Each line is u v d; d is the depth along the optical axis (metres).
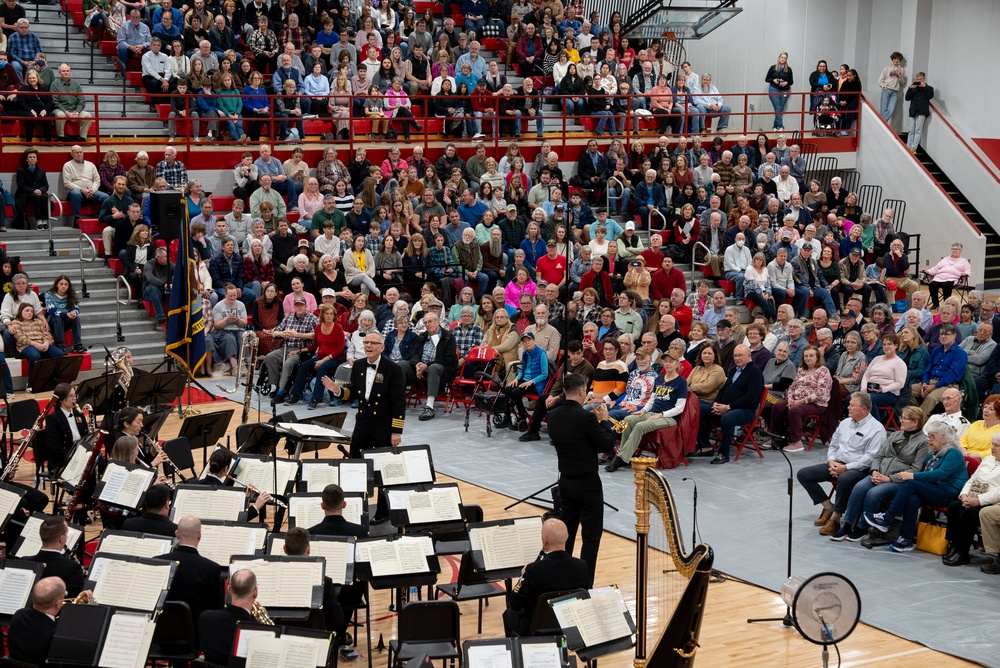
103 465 11.83
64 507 12.41
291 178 22.73
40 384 14.86
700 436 15.23
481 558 8.80
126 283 19.34
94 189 20.98
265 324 19.16
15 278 18.05
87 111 22.83
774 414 15.66
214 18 25.14
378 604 10.41
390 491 9.82
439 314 18.25
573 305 17.62
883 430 12.42
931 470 11.70
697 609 7.42
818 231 24.94
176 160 21.61
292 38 25.89
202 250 19.69
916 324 17.28
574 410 10.02
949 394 13.12
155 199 16.36
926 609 10.17
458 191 23.45
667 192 25.12
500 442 15.90
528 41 28.97
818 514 12.93
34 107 21.33
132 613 7.31
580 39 29.83
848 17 31.80
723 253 24.02
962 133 29.95
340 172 23.09
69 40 24.64
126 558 7.81
